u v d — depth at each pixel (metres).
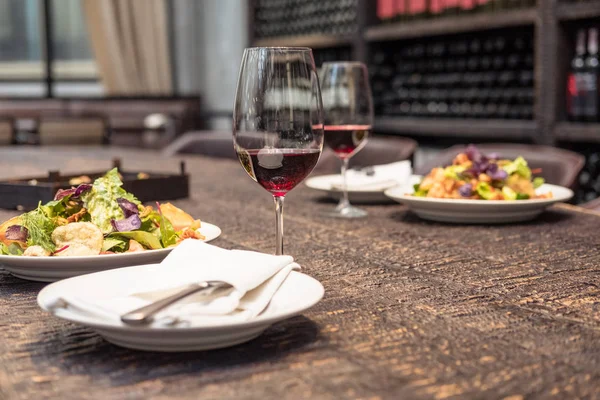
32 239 0.88
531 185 1.33
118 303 0.62
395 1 3.79
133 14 6.32
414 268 0.95
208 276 0.66
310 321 0.71
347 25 4.34
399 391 0.53
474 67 3.75
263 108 0.84
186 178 1.61
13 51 6.36
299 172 0.86
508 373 0.57
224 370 0.58
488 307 0.76
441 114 3.84
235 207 1.50
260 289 0.69
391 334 0.67
